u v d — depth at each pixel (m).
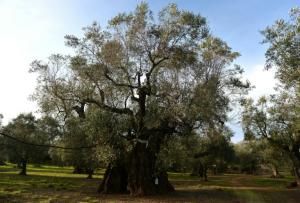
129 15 31.61
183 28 31.25
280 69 22.09
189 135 34.56
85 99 33.22
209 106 31.47
